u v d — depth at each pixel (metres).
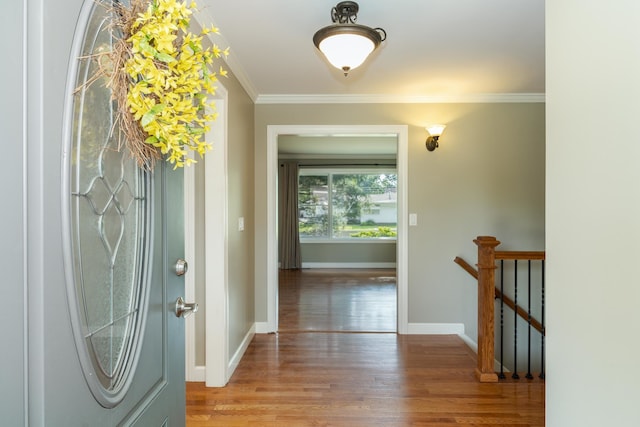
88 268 0.78
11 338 0.58
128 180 0.95
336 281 6.51
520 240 3.74
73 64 0.70
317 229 8.03
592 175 1.04
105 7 0.80
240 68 2.95
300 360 3.04
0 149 0.56
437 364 2.96
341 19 2.03
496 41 2.51
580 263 1.10
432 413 2.24
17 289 0.59
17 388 0.59
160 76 0.81
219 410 2.27
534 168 3.73
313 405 2.33
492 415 2.21
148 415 1.01
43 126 0.62
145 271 1.02
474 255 3.74
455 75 3.15
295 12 2.12
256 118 3.75
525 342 3.79
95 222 0.81
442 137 3.74
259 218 3.78
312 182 8.02
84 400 0.74
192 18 2.01
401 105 3.74
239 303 3.06
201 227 2.64
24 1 0.59
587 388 1.07
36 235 0.61
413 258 3.75
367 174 7.98
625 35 0.92
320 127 3.74
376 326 3.97
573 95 1.13
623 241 0.93
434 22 2.24
